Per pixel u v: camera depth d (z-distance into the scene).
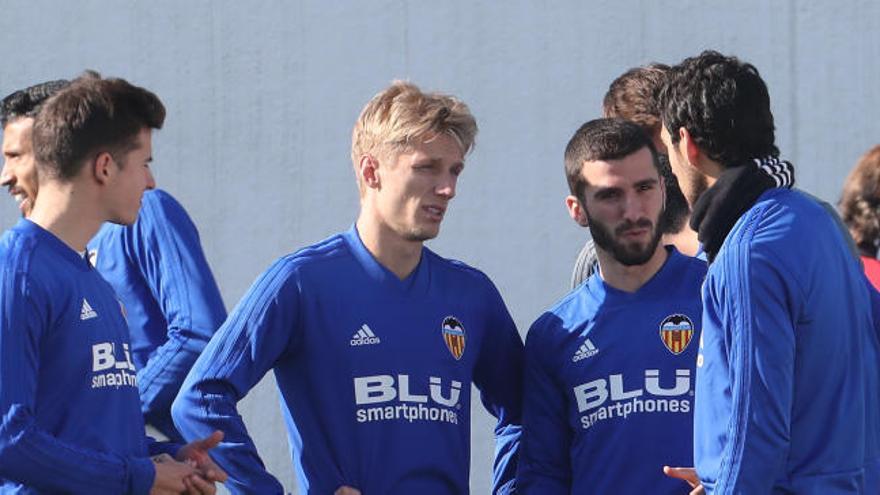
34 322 11.48
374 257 13.05
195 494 12.21
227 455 12.67
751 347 10.88
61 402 11.68
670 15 22.55
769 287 10.95
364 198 13.14
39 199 12.05
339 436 12.77
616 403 12.97
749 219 11.25
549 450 13.37
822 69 22.34
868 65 22.23
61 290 11.70
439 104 12.64
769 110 11.80
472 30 22.86
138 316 14.79
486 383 13.95
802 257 11.11
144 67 23.55
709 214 11.49
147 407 14.27
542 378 13.41
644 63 22.58
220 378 12.75
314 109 23.22
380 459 12.75
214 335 13.30
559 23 22.69
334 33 23.16
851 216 16.59
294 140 23.27
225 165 23.44
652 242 12.83
